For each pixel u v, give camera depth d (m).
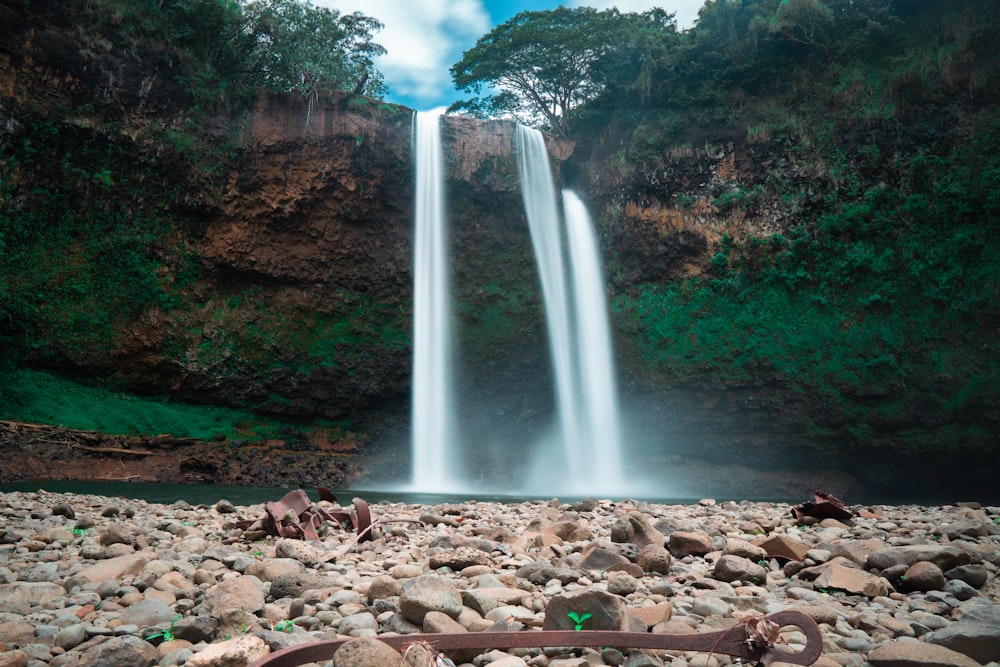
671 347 40.25
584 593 4.05
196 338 37.50
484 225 41.72
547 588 5.50
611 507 13.27
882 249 37.78
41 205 33.88
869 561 6.34
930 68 37.53
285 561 6.12
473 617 4.33
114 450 32.03
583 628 3.99
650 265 41.12
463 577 6.05
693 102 42.38
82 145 34.44
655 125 42.72
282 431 39.16
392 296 41.00
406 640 3.54
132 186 35.97
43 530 9.35
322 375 39.88
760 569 6.11
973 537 8.34
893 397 36.78
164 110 36.28
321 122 38.84
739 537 8.63
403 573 6.11
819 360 38.00
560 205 43.22
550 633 3.67
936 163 36.72
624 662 3.68
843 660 3.79
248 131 38.09
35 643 3.95
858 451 37.69
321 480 35.56
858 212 37.88
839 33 40.28
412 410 40.59
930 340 36.31
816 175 38.97
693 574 6.11
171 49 36.41
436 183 40.78
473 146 41.47
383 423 40.97
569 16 47.75
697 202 40.69
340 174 39.09
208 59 38.03
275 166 38.41
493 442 41.28
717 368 39.34
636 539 7.53
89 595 5.05
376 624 4.42
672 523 8.73
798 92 40.59
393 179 40.09
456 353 41.41
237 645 3.46
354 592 5.19
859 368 37.25
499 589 5.00
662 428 40.25
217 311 38.38
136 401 36.00
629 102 44.00
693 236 40.34
